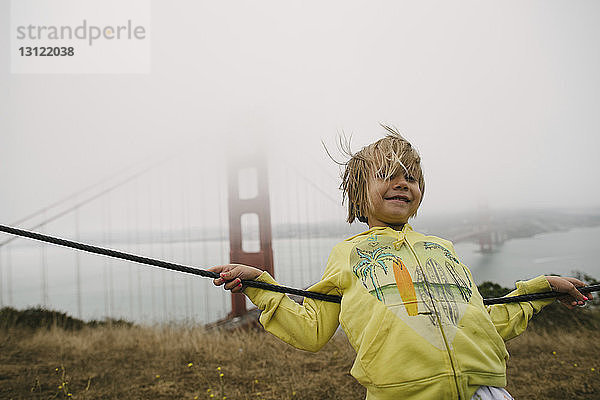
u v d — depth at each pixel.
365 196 1.79
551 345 4.86
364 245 1.63
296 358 4.92
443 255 1.63
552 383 3.92
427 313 1.39
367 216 1.82
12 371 4.61
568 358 4.51
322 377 4.30
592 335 5.01
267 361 4.88
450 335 1.35
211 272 1.71
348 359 4.78
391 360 1.34
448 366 1.30
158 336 5.71
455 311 1.42
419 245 1.63
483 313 1.48
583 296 1.76
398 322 1.37
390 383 1.32
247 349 5.28
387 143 1.78
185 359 4.98
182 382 4.30
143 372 4.58
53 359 5.09
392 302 1.42
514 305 1.72
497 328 1.65
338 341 5.38
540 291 1.77
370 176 1.75
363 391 3.95
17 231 1.53
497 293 5.36
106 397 3.93
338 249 1.70
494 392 1.36
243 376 4.43
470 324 1.41
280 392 3.97
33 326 6.50
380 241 1.63
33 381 4.30
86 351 5.35
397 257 1.56
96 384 4.25
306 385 4.09
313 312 1.65
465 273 1.62
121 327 6.30
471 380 1.31
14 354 5.23
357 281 1.53
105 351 5.34
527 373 4.22
